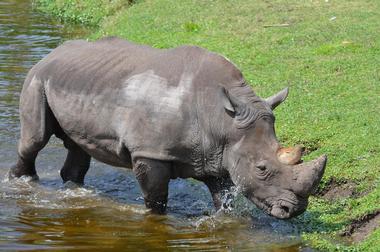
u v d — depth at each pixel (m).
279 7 30.77
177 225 15.50
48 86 16.61
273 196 14.40
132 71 15.56
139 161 15.37
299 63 23.36
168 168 15.39
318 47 24.78
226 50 25.48
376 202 15.12
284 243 14.61
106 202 16.75
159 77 15.30
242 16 29.97
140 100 15.25
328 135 18.20
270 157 14.43
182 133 15.08
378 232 14.09
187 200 16.94
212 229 15.29
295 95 20.69
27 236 14.61
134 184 17.98
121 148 15.62
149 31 30.02
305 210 14.87
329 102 20.03
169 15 31.81
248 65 23.67
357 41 25.03
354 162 16.83
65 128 16.47
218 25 29.12
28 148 17.17
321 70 22.55
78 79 16.12
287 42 25.81
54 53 17.14
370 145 17.25
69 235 14.78
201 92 15.01
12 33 33.53
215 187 15.84
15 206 16.33
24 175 17.86
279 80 22.03
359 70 22.25
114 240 14.64
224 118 14.80
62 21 37.53
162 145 15.16
